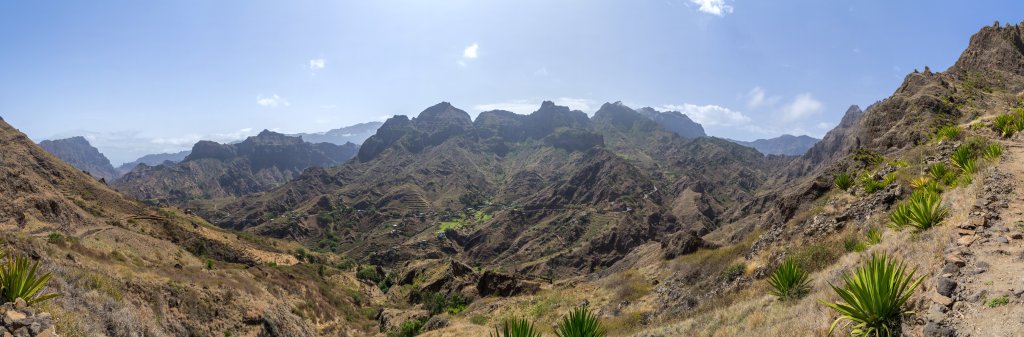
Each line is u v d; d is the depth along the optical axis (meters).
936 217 11.39
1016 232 8.73
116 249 48.94
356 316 64.94
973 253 8.41
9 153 103.69
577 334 9.36
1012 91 59.25
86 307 17.77
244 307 34.56
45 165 107.88
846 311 7.66
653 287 32.16
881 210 19.28
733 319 13.77
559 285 53.97
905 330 7.06
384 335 51.38
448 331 36.09
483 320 38.31
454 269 71.44
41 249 23.91
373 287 104.12
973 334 6.11
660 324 21.34
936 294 7.37
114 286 24.92
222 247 97.75
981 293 6.86
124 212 102.69
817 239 21.25
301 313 47.19
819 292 11.42
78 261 26.23
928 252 9.62
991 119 23.72
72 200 91.06
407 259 194.25
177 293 30.16
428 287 68.25
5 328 8.86
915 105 51.09
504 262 183.25
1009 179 12.15
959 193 13.13
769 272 20.70
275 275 59.03
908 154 26.00
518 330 9.06
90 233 61.12
